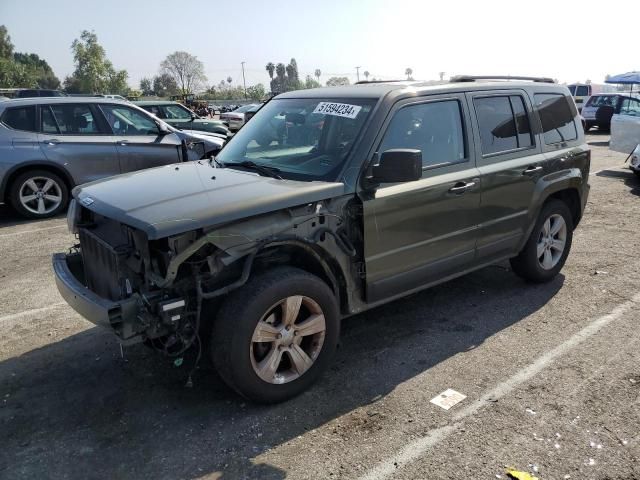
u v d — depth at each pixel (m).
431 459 2.88
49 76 113.50
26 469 2.86
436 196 4.00
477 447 2.97
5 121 8.14
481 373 3.73
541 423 3.17
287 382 3.38
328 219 3.45
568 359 3.89
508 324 4.49
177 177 3.74
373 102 3.88
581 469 2.79
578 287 5.27
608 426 3.12
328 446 3.00
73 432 3.17
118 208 3.14
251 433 3.12
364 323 4.55
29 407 3.42
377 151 3.72
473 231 4.39
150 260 3.06
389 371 3.78
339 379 3.69
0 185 8.12
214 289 3.18
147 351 4.09
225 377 3.21
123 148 8.83
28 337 4.39
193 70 90.75
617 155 14.87
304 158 3.85
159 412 3.35
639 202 9.04
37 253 6.66
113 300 3.38
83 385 3.67
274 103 4.74
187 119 17.00
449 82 4.48
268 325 3.24
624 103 15.59
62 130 8.51
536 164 4.87
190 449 3.00
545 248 5.27
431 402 3.40
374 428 3.15
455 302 4.95
